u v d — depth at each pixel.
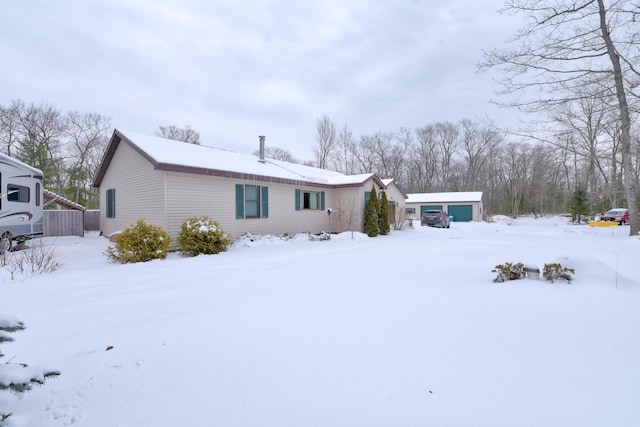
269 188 12.47
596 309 3.32
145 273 5.92
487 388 1.91
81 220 13.37
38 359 2.38
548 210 40.41
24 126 25.16
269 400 1.83
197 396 1.89
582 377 2.02
